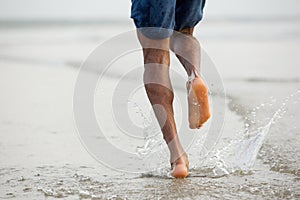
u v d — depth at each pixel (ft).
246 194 12.25
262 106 20.30
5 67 38.22
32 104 24.45
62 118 21.33
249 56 35.73
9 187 13.20
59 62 39.29
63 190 12.87
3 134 18.92
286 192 12.32
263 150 15.61
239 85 24.81
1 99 25.99
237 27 65.82
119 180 13.64
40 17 121.49
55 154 16.25
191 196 12.19
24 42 58.34
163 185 13.10
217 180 13.41
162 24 13.75
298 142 16.24
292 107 20.26
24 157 15.96
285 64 31.53
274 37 49.73
